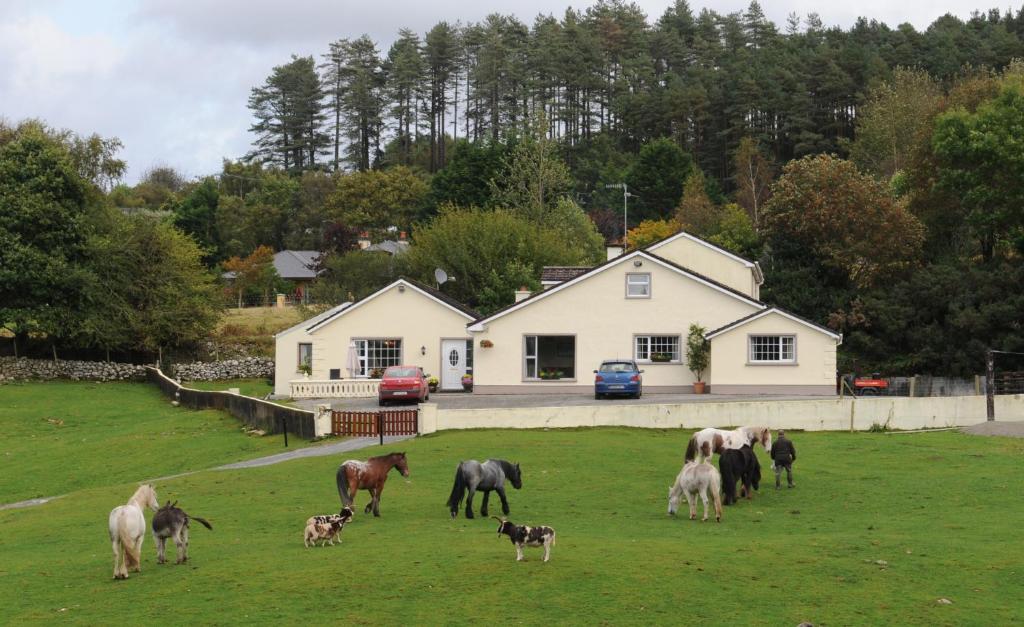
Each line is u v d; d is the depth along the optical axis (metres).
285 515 26.73
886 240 74.69
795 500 28.66
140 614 17.45
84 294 73.81
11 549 24.69
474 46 193.62
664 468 33.47
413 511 26.97
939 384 65.19
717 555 20.59
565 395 56.59
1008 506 27.41
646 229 105.94
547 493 29.34
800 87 146.62
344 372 61.75
